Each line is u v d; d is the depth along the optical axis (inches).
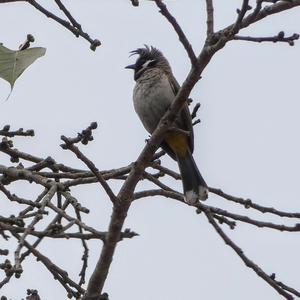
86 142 273.0
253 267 307.4
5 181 325.7
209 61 266.8
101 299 283.7
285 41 258.7
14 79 225.5
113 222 284.5
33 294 268.1
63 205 298.8
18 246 242.4
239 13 245.3
